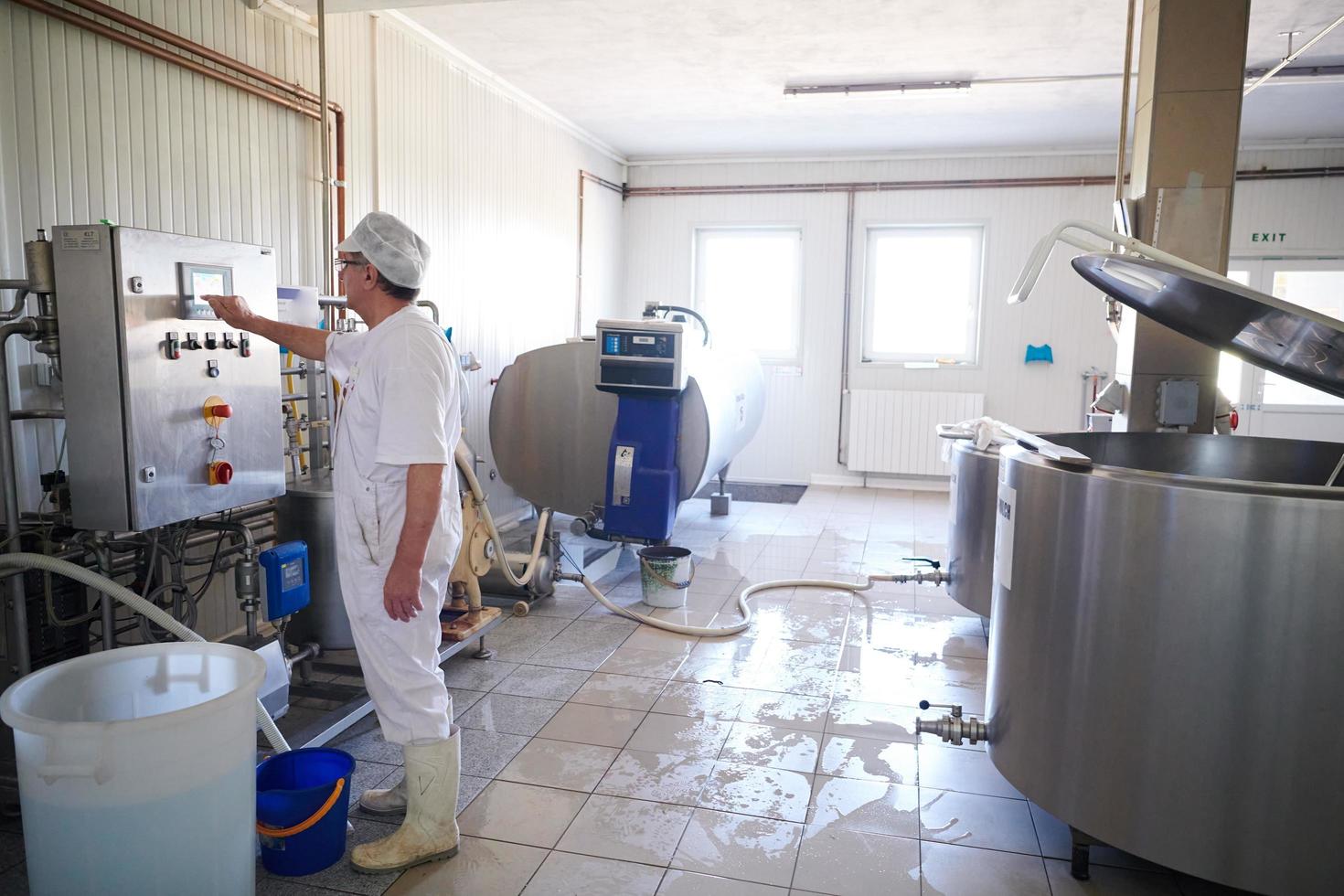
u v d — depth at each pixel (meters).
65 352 2.10
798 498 6.61
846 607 3.91
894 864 1.98
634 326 3.92
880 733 2.65
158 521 2.17
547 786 2.31
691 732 2.64
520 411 4.50
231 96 3.29
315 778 2.05
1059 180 6.58
